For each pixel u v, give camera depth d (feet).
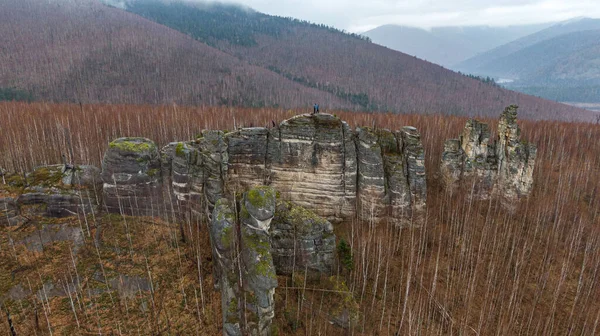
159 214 111.75
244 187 123.24
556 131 255.50
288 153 122.21
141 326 81.76
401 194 122.72
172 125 235.81
